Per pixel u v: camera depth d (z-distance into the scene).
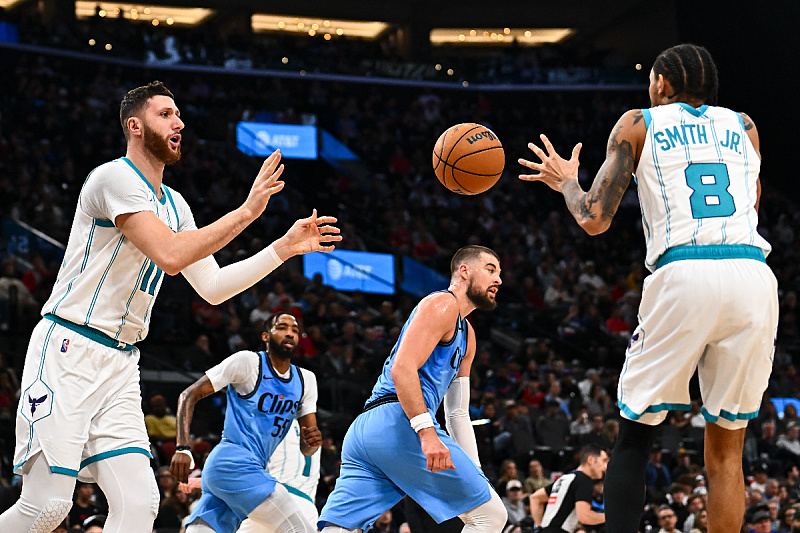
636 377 2.84
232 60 22.42
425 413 3.48
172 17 25.27
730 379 2.79
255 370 4.86
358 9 25.86
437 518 3.64
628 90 24.41
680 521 8.28
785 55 21.31
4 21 19.81
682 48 3.03
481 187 3.90
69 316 3.24
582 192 2.95
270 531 5.04
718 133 2.88
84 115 19.16
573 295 17.50
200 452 9.22
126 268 3.30
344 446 3.83
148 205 3.22
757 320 2.74
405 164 22.25
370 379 11.95
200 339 12.09
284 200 18.80
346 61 23.70
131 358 3.38
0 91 18.97
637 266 18.23
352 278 16.73
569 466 9.90
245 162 20.03
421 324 3.60
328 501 3.78
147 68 21.47
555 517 6.00
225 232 3.18
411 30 26.34
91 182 3.26
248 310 13.73
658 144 2.87
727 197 2.81
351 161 22.02
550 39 27.80
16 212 14.39
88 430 3.21
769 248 2.85
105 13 24.30
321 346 12.83
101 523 5.80
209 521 4.80
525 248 19.31
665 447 11.51
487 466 9.90
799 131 21.08
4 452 9.52
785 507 8.98
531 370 13.53
